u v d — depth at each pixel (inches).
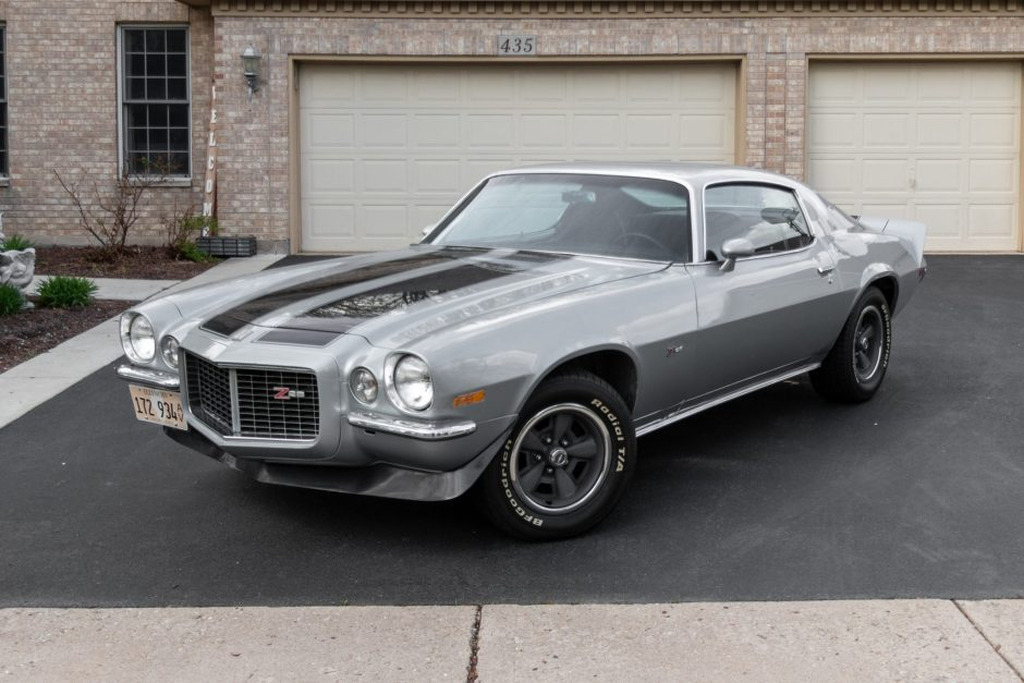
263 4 582.9
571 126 597.9
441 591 164.9
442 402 163.8
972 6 575.8
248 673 140.2
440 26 584.4
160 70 632.4
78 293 415.2
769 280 224.8
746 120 585.6
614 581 167.9
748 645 146.1
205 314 195.3
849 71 589.6
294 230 596.7
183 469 225.6
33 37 628.1
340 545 183.9
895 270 271.6
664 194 222.1
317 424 171.2
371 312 180.2
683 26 582.2
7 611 158.7
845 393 263.9
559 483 184.1
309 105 597.3
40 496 209.6
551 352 176.2
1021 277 489.1
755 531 188.4
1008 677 137.3
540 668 140.4
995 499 202.5
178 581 169.5
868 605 157.9
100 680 138.7
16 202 636.7
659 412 207.0
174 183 629.3
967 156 591.8
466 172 601.3
